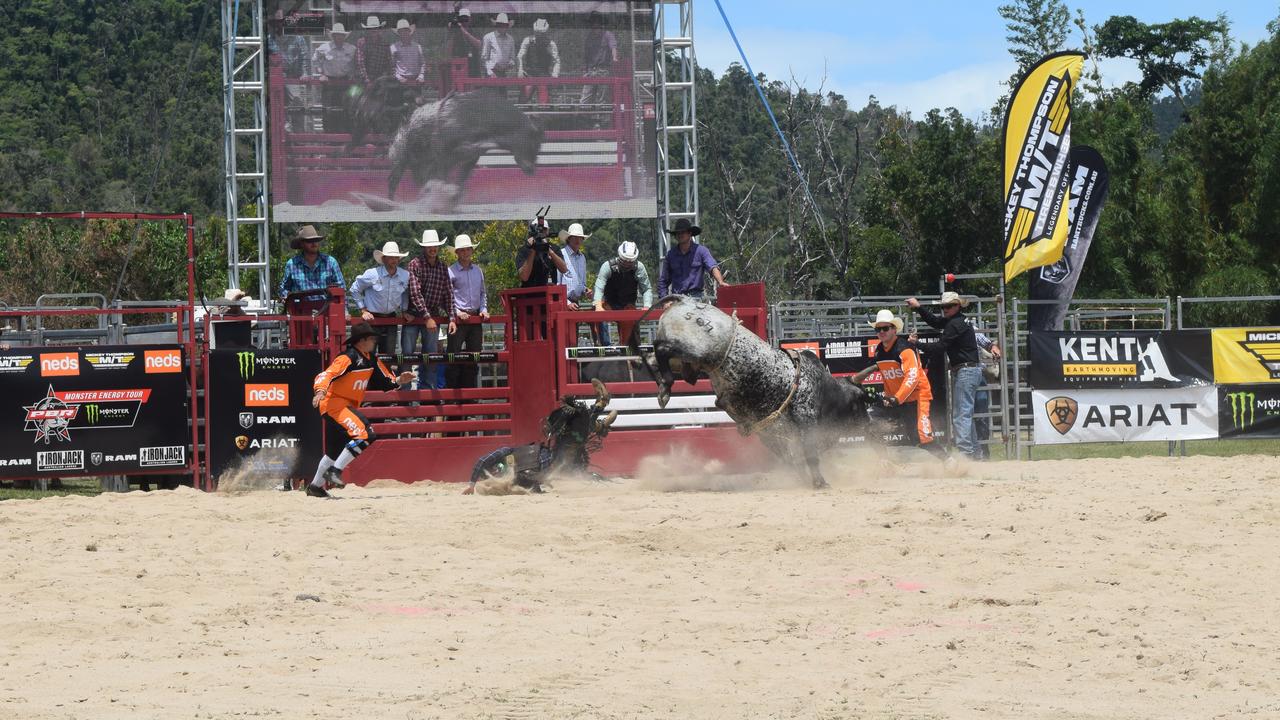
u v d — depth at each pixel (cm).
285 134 2691
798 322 3081
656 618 892
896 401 1806
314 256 1933
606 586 1004
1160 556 1095
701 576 1040
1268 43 5012
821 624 873
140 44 12612
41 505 1440
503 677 731
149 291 4700
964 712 663
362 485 1773
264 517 1351
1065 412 2056
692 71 2842
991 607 922
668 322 1577
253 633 851
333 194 2709
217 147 9944
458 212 2739
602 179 2777
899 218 6009
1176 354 2083
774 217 7231
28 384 1641
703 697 690
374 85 2706
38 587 995
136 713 651
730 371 1570
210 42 12644
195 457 1706
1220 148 4981
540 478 1580
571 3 2747
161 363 1692
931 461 1870
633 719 647
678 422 1841
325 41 2689
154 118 11188
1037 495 1458
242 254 4672
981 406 2120
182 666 761
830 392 1628
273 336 2117
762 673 743
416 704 671
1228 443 2409
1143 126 5781
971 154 5831
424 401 1823
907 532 1209
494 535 1209
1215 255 4694
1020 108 2284
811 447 1591
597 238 7450
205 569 1067
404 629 859
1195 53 6425
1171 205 4844
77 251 4819
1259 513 1296
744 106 9012
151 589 995
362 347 1566
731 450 1852
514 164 2750
